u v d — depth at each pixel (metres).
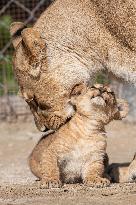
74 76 9.62
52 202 8.24
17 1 17.08
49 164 8.99
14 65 9.73
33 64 9.48
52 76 9.55
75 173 9.14
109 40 9.66
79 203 8.14
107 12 9.62
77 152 9.01
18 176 10.77
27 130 15.52
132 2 9.59
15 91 16.59
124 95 15.64
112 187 8.90
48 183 8.89
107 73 9.90
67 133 8.99
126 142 14.06
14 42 9.95
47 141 9.21
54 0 10.10
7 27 17.27
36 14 16.62
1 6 17.53
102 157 9.07
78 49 9.66
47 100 9.59
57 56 9.60
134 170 9.58
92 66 9.73
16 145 14.16
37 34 9.48
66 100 9.52
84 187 8.85
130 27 9.59
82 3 9.70
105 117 8.98
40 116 9.73
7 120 16.38
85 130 8.96
